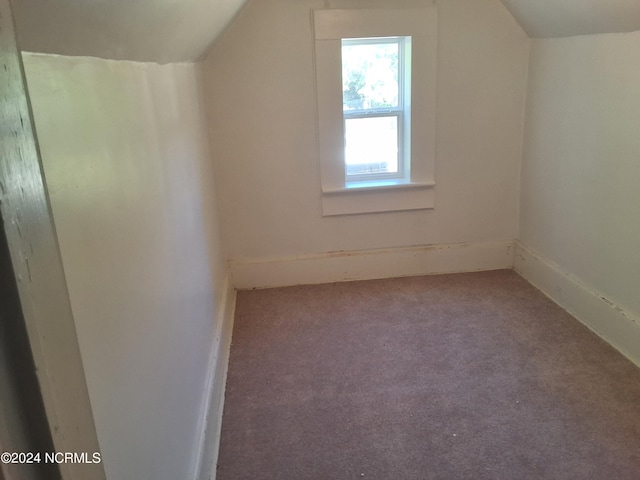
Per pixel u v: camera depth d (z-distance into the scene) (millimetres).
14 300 452
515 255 3475
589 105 2625
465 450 1933
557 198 2971
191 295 1912
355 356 2574
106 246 991
